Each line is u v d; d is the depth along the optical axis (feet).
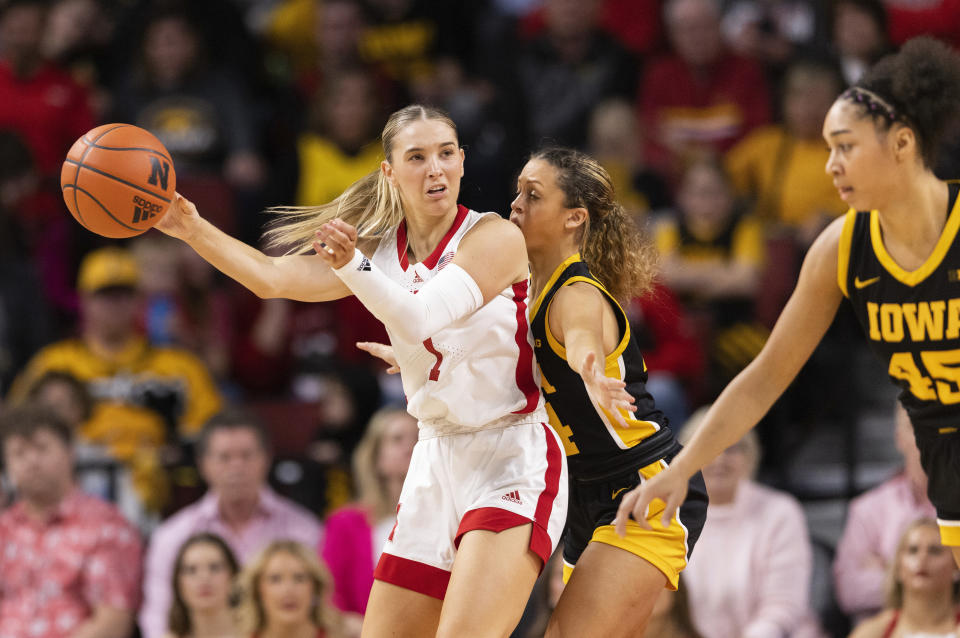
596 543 37.27
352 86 93.76
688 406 77.61
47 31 106.83
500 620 34.06
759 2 105.91
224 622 60.03
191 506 70.95
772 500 64.49
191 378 79.25
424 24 106.01
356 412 77.20
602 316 36.27
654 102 98.22
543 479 35.91
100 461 72.23
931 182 34.04
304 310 88.02
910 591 56.59
